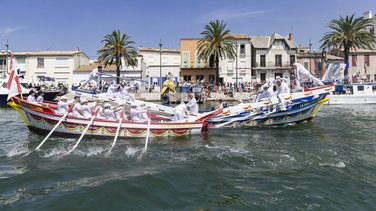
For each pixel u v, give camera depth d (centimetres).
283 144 1507
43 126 1575
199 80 6041
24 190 912
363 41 4922
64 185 948
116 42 4981
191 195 888
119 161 1205
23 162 1190
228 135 1730
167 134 1617
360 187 935
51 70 6103
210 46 5059
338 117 2553
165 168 1112
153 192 902
